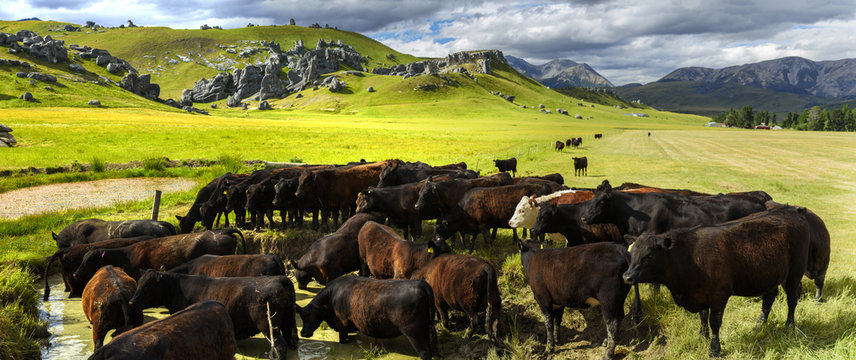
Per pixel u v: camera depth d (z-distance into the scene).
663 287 8.33
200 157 33.81
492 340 7.68
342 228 10.79
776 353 6.07
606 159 36.12
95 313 7.85
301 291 10.73
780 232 6.37
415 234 12.48
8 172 25.97
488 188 11.25
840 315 6.75
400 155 37.72
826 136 82.56
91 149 37.56
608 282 6.59
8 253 11.55
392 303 7.35
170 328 5.63
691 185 21.20
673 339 6.86
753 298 7.89
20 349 7.58
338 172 13.84
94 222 12.02
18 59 137.00
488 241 11.36
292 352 8.04
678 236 6.32
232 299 7.58
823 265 7.45
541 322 8.40
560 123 152.12
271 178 14.34
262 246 13.29
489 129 96.25
